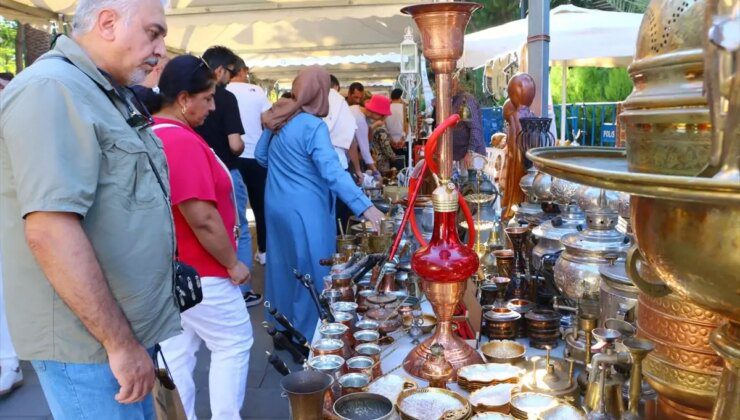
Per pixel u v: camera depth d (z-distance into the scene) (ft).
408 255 8.34
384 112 24.99
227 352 7.55
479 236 8.09
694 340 3.49
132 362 4.28
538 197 7.42
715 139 1.88
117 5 4.44
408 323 6.48
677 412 3.82
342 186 9.61
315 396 4.12
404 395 4.63
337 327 5.79
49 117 3.91
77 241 3.96
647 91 2.55
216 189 7.45
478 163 10.03
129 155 4.36
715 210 2.05
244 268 7.61
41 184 3.85
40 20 15.88
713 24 1.83
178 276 5.66
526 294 6.82
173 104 7.41
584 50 18.11
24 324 4.29
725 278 2.11
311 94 10.26
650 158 2.52
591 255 5.11
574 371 5.04
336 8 18.54
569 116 31.07
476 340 6.06
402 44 16.34
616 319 4.48
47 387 4.45
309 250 10.27
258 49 27.96
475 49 20.30
